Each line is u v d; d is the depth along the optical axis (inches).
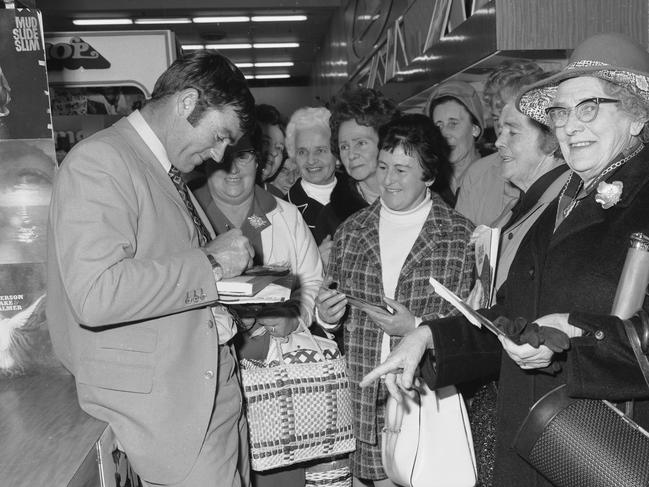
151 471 67.3
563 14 120.3
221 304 76.8
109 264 61.3
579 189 66.4
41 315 83.1
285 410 91.3
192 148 70.9
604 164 61.4
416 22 216.4
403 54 237.3
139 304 62.1
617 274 58.0
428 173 97.0
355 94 128.3
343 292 100.0
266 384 91.1
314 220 142.2
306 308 105.9
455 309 93.0
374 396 96.1
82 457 57.4
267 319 94.6
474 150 159.0
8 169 82.0
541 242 68.1
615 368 55.3
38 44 81.3
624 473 54.7
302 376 92.9
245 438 86.0
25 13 80.8
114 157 65.9
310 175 143.4
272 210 109.2
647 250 54.7
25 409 71.7
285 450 91.7
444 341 70.5
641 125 60.6
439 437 86.7
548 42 120.6
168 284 63.6
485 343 72.2
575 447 56.6
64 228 62.4
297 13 538.6
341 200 136.0
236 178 103.3
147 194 67.9
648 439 55.6
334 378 94.3
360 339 98.2
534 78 96.3
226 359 76.8
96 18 519.5
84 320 61.4
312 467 102.0
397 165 96.6
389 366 68.1
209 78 68.8
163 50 144.6
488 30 126.3
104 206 63.4
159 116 70.6
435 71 175.8
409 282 95.0
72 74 143.3
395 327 87.2
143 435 66.6
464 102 152.5
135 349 66.8
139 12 511.2
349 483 103.1
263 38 631.8
